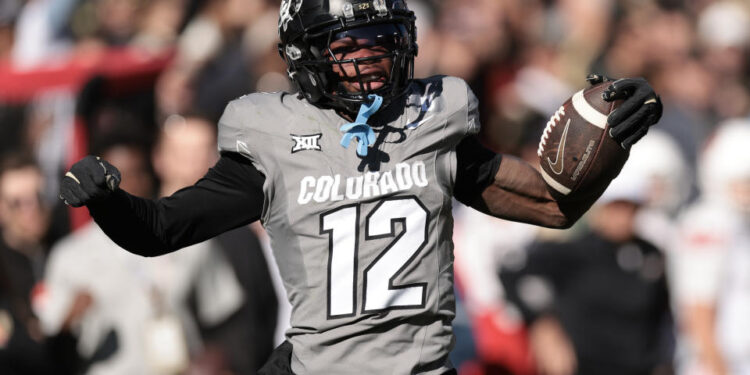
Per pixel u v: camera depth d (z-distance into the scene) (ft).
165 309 72.69
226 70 103.76
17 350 73.05
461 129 43.37
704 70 118.11
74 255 74.02
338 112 43.45
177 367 72.18
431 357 42.11
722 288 80.18
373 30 42.70
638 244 81.25
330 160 42.45
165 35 117.19
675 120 110.93
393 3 43.01
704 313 80.07
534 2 122.93
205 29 107.86
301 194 42.32
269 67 101.14
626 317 80.48
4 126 106.22
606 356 80.23
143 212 42.29
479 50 111.55
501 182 45.52
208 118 79.00
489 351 80.02
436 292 42.22
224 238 73.67
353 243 41.98
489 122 105.60
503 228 82.79
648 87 43.29
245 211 43.70
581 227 85.97
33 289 80.94
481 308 81.00
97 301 73.36
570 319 80.53
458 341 80.33
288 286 43.06
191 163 78.07
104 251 73.51
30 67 101.76
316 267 42.16
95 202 41.27
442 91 43.80
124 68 101.76
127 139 80.79
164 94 102.99
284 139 42.80
